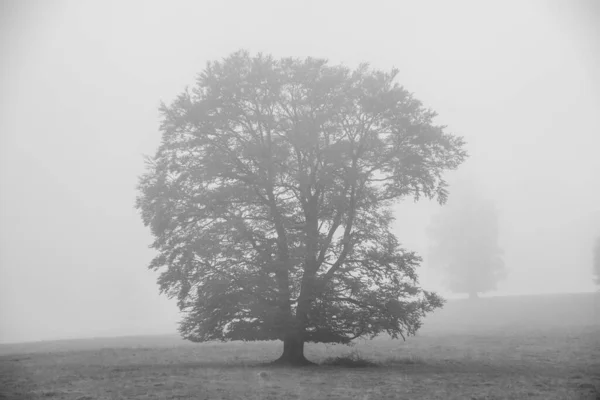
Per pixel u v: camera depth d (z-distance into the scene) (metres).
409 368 22.91
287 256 23.34
